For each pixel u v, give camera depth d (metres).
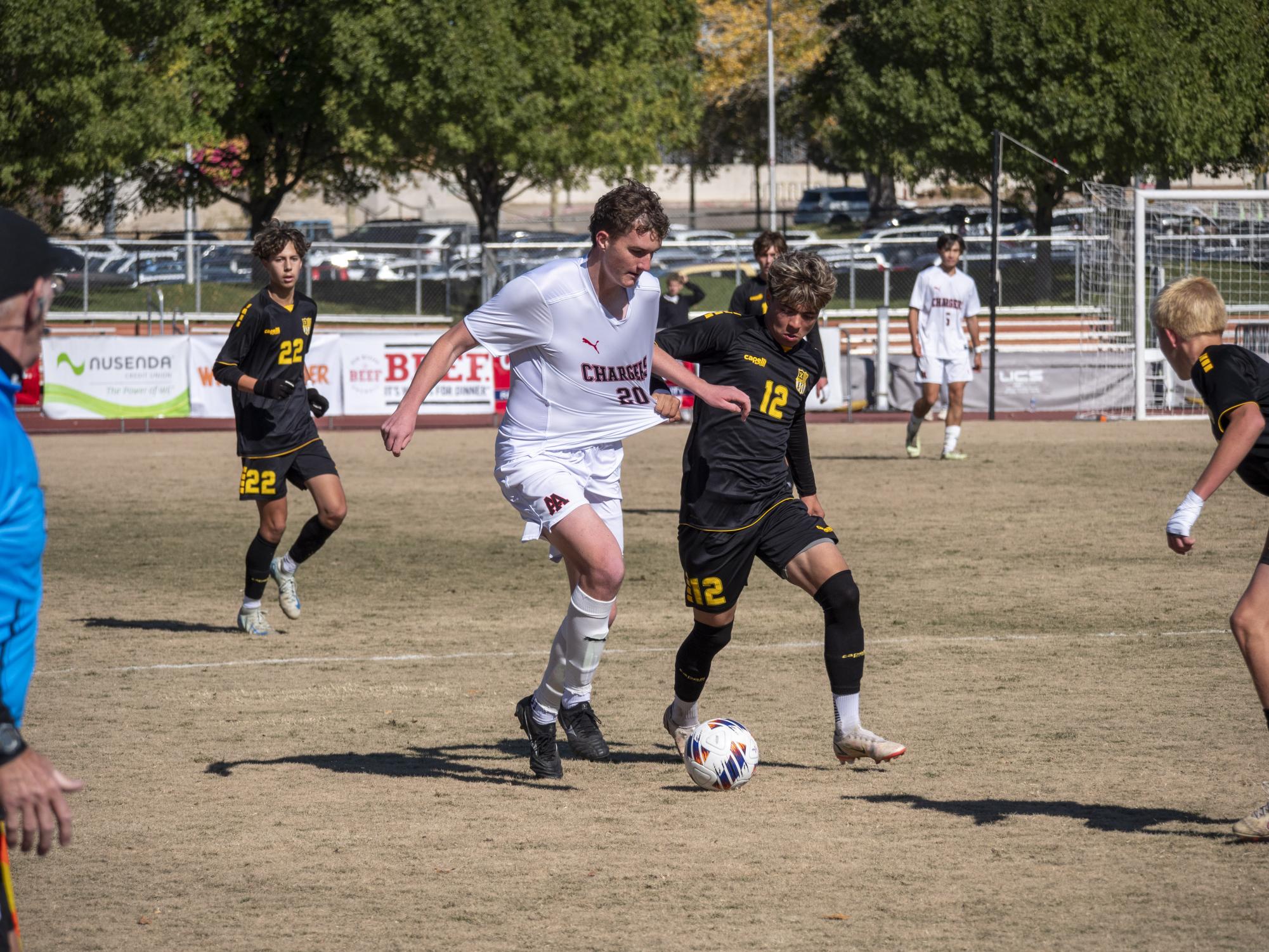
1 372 6.96
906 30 99.44
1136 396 60.72
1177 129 92.56
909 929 10.34
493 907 10.95
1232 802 13.38
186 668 20.28
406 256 102.81
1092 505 36.12
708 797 14.02
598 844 12.54
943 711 17.19
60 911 10.95
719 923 10.53
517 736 16.59
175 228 154.00
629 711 17.59
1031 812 13.20
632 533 33.12
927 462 45.72
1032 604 24.09
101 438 56.78
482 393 62.88
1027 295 87.56
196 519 36.31
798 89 132.50
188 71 89.31
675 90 106.12
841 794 13.98
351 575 28.28
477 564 29.50
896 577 26.73
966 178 102.56
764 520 14.69
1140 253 59.78
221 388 60.84
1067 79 94.88
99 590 27.02
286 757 15.63
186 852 12.39
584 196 194.38
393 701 18.28
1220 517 34.25
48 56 76.38
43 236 7.10
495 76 90.62
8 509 6.85
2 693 6.90
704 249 97.88
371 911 10.88
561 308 13.97
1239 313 61.75
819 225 136.62
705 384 14.14
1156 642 21.02
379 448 53.16
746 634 22.27
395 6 90.88
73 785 6.99
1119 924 10.36
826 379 64.94
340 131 94.12
